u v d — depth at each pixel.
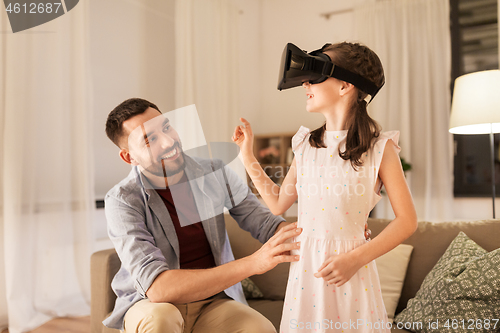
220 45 3.35
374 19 3.47
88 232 2.29
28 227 2.04
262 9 4.34
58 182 2.19
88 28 2.32
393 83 3.35
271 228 1.18
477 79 1.80
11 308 1.94
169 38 2.88
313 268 0.88
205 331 1.04
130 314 0.98
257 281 1.59
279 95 4.20
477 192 3.17
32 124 2.07
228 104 3.46
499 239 1.33
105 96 2.48
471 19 3.30
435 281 1.22
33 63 2.08
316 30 4.00
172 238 1.09
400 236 0.83
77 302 2.24
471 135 3.24
